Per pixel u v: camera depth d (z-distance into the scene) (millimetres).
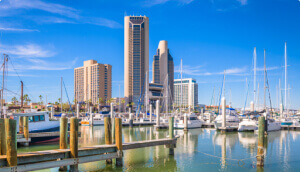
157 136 48781
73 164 18047
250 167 23297
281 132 55531
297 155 29078
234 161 25547
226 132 53406
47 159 17031
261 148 23094
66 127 20234
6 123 14977
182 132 55281
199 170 22250
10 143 14961
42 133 32344
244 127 54125
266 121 48906
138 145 23297
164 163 24375
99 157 19875
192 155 28234
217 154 29047
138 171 21656
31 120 34656
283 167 23422
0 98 39844
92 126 68625
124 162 24391
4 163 14992
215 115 96312
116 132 21266
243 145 35875
